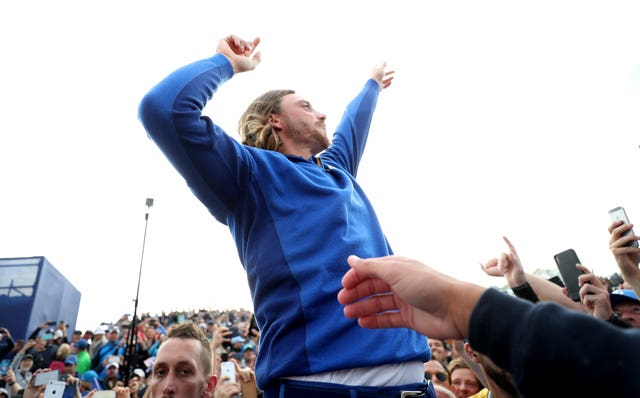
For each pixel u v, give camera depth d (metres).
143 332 11.12
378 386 1.12
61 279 14.38
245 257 1.41
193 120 1.29
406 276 0.62
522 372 0.46
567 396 0.43
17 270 12.41
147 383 6.55
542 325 0.46
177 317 17.58
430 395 1.23
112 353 9.42
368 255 1.35
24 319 11.79
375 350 1.13
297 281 1.21
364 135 2.22
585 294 1.96
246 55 1.71
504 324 0.50
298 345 1.13
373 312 0.71
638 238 2.14
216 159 1.31
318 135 1.75
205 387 2.55
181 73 1.39
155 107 1.27
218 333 3.92
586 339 0.43
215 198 1.37
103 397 3.68
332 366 1.08
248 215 1.38
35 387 4.44
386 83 2.65
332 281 1.21
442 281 0.59
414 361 1.23
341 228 1.33
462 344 1.98
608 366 0.40
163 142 1.29
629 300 2.30
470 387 3.36
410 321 0.66
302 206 1.35
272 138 1.72
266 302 1.26
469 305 0.55
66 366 7.34
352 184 1.64
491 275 2.05
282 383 1.12
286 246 1.27
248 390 3.69
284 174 1.43
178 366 2.47
